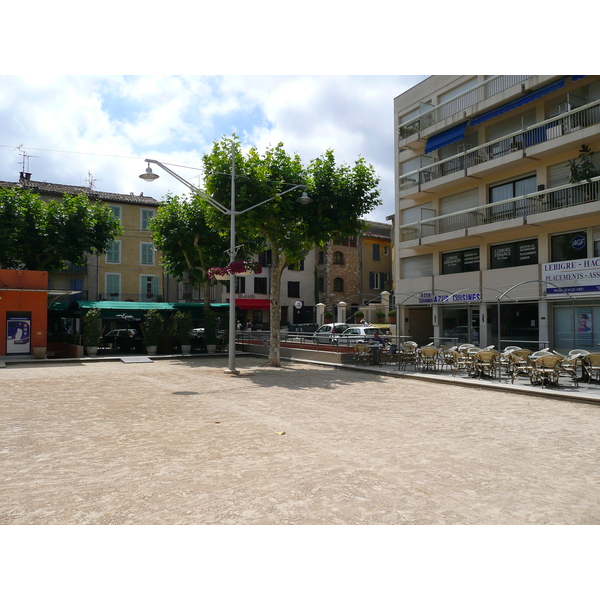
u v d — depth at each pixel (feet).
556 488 17.87
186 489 17.37
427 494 17.08
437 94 92.89
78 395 40.34
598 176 65.92
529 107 76.69
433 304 90.07
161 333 87.71
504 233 79.61
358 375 56.08
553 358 41.73
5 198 89.56
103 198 137.08
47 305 84.23
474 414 32.48
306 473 19.31
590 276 65.67
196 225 89.97
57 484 17.87
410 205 98.89
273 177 64.90
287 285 163.22
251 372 59.47
